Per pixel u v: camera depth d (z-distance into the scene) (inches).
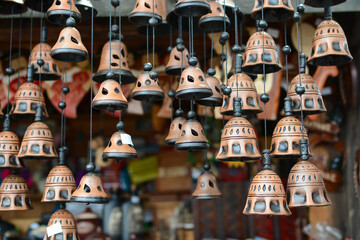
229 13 117.8
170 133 118.3
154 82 109.2
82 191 101.4
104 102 98.7
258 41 102.3
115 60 110.8
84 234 189.8
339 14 156.3
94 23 142.0
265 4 99.1
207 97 102.4
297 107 106.3
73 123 231.0
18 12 117.6
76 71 149.2
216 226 193.6
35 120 110.4
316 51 101.7
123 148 103.2
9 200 111.6
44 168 217.6
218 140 182.5
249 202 95.7
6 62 148.2
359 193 152.0
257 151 97.7
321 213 181.6
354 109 158.2
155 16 105.3
